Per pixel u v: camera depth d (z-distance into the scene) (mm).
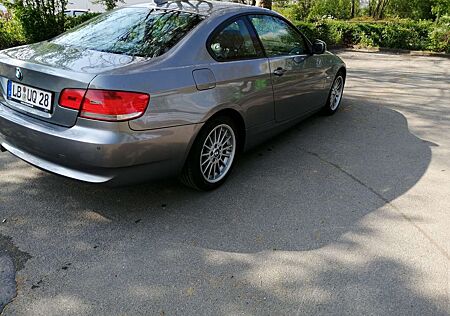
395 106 6090
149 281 2301
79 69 2566
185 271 2393
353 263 2533
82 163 2539
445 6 13438
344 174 3740
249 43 3480
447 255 2662
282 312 2133
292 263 2506
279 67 3742
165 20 3229
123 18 3383
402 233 2873
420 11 15445
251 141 3648
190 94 2818
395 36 12312
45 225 2756
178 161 2871
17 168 3512
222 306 2150
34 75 2646
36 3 7473
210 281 2324
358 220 3006
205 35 3078
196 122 2867
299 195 3318
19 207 2945
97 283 2266
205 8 3436
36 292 2180
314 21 13797
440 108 6059
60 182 3307
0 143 3068
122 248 2564
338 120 5316
